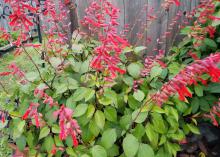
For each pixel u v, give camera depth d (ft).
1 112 7.09
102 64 6.53
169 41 9.98
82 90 6.79
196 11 8.80
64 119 4.64
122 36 8.49
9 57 15.53
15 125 7.04
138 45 10.03
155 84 7.73
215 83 8.00
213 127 8.96
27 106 7.27
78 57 8.22
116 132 7.00
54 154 7.07
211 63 4.54
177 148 7.47
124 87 7.61
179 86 5.06
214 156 8.50
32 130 7.48
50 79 7.57
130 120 6.90
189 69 4.80
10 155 8.14
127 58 8.62
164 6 8.63
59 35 7.55
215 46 8.30
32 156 7.13
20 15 5.75
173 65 8.32
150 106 6.85
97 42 8.35
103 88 6.81
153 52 10.07
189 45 9.21
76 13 9.64
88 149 6.79
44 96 6.73
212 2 8.25
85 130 6.95
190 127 7.88
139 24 9.76
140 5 9.57
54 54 7.79
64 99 7.47
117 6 9.50
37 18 8.01
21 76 6.95
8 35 7.30
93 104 7.04
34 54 10.02
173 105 7.65
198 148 8.65
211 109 7.75
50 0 7.84
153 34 9.86
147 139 7.20
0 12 17.69
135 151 6.29
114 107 6.92
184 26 9.69
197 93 7.74
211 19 8.05
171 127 7.46
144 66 8.27
